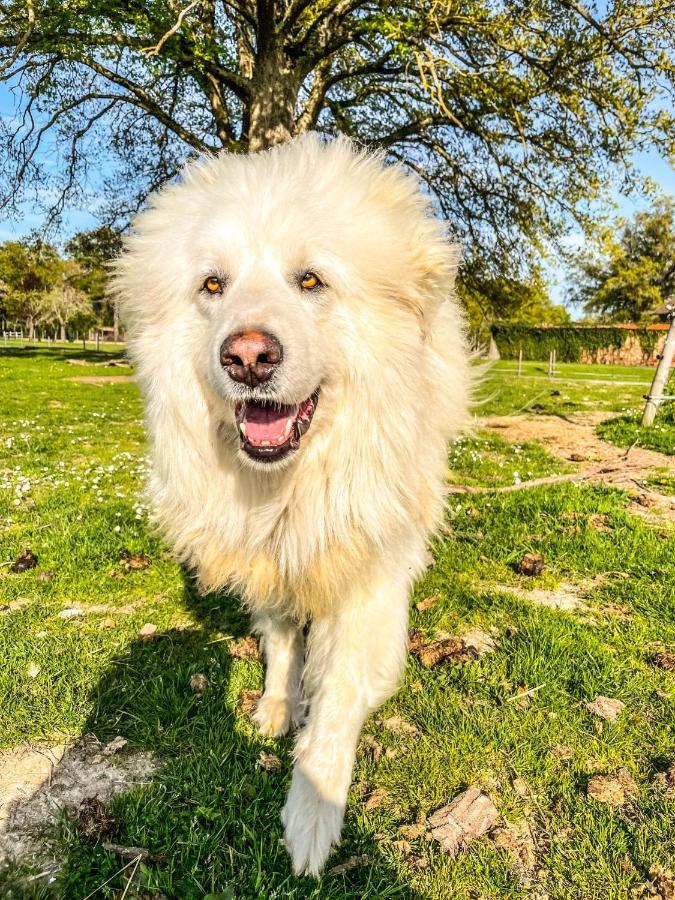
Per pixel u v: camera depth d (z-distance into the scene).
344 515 0.60
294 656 0.73
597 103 3.52
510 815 0.56
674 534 1.23
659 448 2.08
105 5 2.89
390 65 3.92
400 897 0.49
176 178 0.73
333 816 0.53
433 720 0.68
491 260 4.54
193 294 0.61
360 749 0.65
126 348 0.70
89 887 0.49
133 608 0.94
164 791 0.58
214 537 0.66
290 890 0.49
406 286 0.60
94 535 1.20
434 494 0.71
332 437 0.60
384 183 0.63
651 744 0.65
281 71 3.48
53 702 0.70
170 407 0.64
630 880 0.50
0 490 1.53
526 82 3.36
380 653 0.61
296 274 0.57
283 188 0.59
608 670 0.76
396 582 0.63
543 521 1.28
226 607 0.94
